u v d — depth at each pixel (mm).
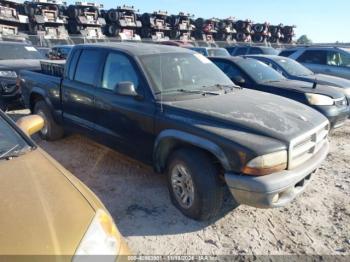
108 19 34031
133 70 4035
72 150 5508
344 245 3111
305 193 4094
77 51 5023
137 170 4691
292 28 45531
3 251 1501
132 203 3787
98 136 4609
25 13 28406
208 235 3230
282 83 6691
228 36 40781
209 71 4613
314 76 8219
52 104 5504
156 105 3688
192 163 3256
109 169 4730
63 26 30406
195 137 3219
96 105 4484
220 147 3033
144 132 3826
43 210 1771
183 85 4066
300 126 3316
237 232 3291
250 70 6867
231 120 3236
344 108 6227
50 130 5727
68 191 1991
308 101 5988
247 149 2883
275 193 2910
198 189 3229
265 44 35406
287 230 3340
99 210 1950
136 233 3234
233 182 2965
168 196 3947
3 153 2311
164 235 3217
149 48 4480
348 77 10211
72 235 1676
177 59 4402
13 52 9617
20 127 2717
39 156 2359
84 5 31453
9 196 1842
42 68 6301
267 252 3006
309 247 3080
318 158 3480
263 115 3404
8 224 1637
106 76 4418
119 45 4625
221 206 3430
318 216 3596
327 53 10820
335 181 4469
